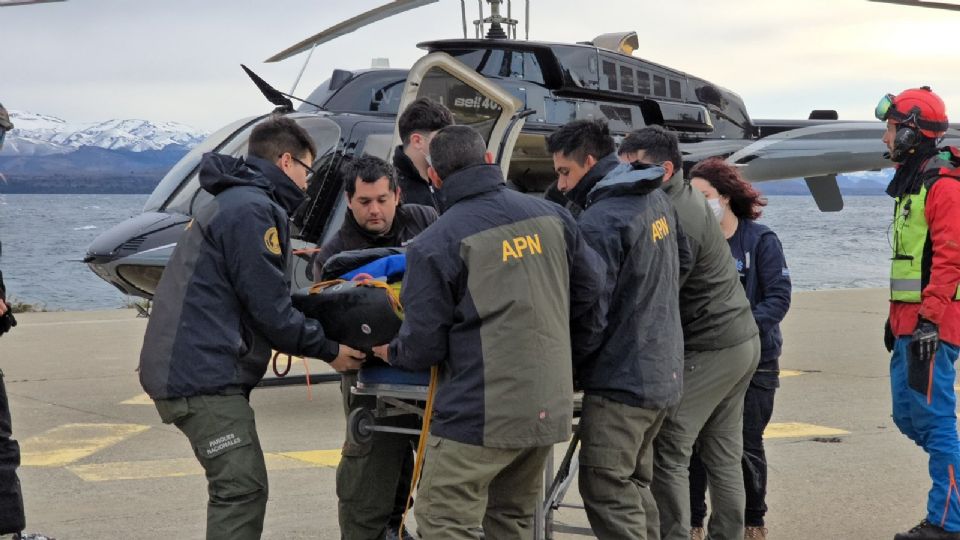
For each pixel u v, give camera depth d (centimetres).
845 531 520
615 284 379
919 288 479
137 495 579
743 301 441
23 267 6569
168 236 827
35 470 634
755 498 489
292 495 579
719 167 490
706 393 434
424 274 335
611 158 412
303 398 884
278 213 371
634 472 407
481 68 998
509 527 368
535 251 341
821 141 1215
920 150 479
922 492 590
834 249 7794
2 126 432
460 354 337
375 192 445
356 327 374
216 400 367
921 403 472
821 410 830
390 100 949
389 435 421
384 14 923
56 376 993
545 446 349
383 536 430
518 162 1005
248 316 375
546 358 338
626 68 1061
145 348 371
